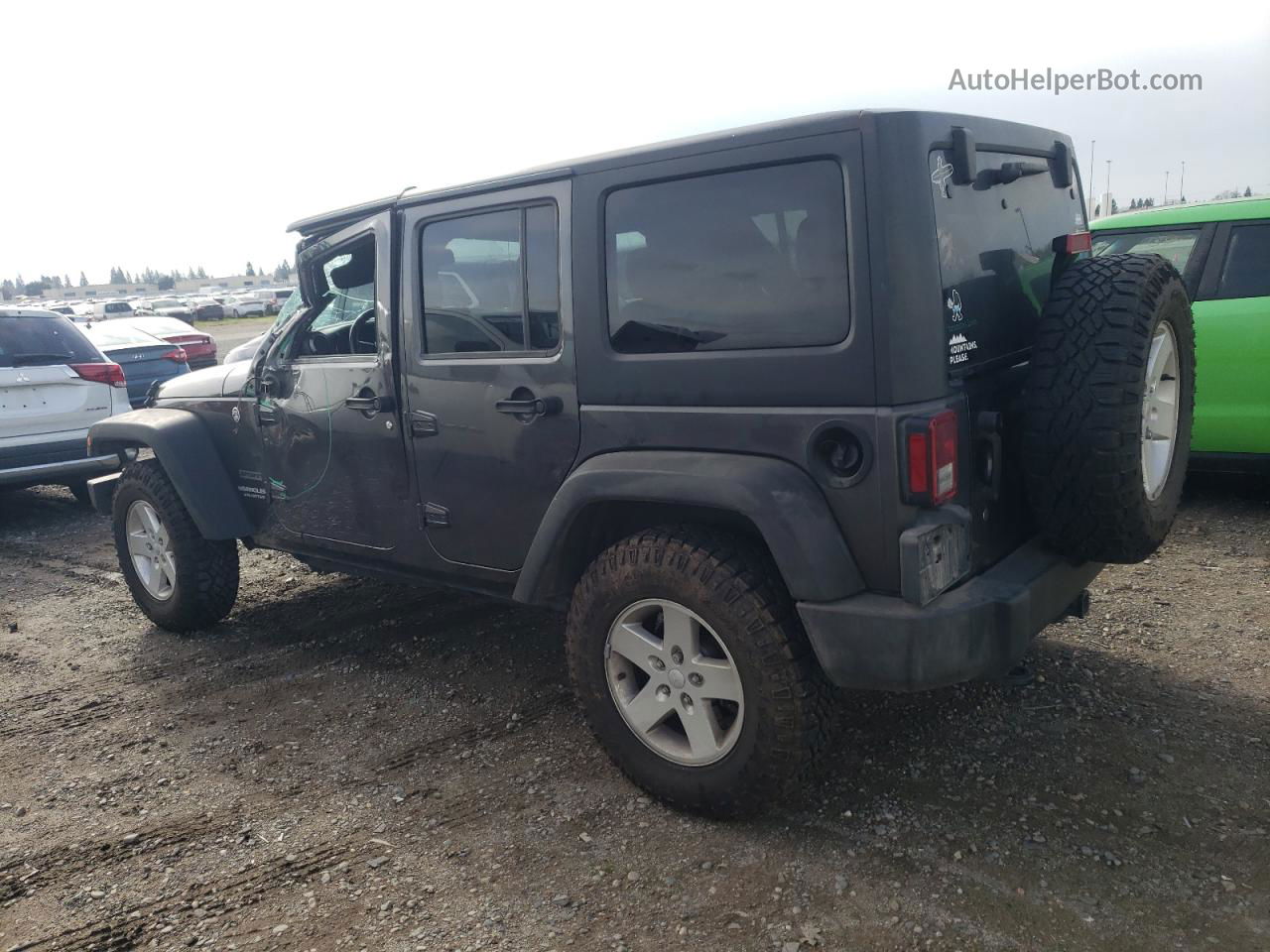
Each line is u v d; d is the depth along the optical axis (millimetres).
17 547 7039
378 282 3658
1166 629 4078
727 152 2656
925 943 2334
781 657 2627
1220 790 2898
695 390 2785
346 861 2842
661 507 2994
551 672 4109
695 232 2760
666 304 2842
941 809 2881
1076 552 2805
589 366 3014
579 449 3096
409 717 3775
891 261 2422
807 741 2678
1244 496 5969
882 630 2475
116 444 5062
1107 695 3518
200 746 3648
